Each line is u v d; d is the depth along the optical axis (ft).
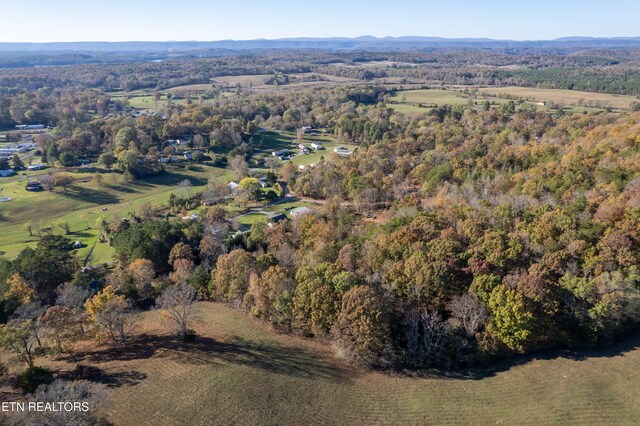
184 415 184.44
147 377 207.41
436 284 231.71
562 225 257.14
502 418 185.37
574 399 189.26
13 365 208.74
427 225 284.20
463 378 210.38
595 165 350.02
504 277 227.81
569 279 221.87
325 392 202.18
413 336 223.92
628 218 248.93
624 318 215.72
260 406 191.21
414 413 191.01
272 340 242.37
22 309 253.65
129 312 254.27
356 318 216.33
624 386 191.83
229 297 281.74
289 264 296.71
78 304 273.54
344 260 267.80
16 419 162.71
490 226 284.41
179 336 245.04
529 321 207.62
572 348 218.59
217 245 359.25
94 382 199.72
